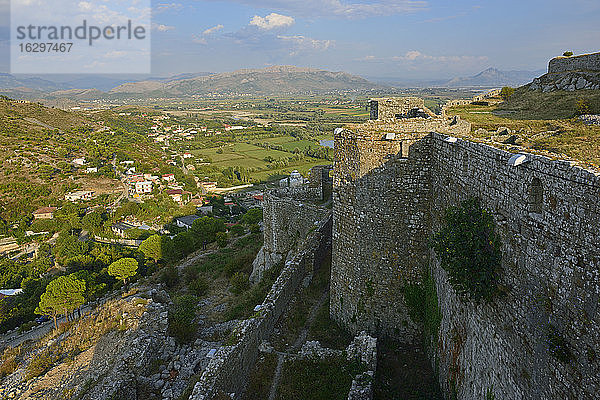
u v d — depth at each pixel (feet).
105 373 53.16
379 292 47.19
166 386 51.21
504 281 26.53
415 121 48.98
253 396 41.88
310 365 44.04
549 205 21.63
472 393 31.04
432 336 42.34
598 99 136.56
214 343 60.29
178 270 109.29
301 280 65.21
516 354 24.61
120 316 68.90
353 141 46.01
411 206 44.24
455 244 30.40
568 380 19.83
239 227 169.07
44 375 57.26
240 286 82.23
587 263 18.71
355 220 47.55
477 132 79.46
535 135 72.54
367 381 38.32
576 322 19.42
